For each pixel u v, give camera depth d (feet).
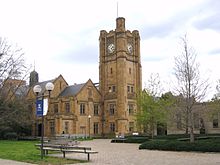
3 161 66.23
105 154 83.10
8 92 178.60
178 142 94.99
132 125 244.42
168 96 153.89
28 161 65.36
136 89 253.85
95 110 250.37
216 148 85.30
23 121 196.44
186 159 68.03
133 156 76.64
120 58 246.68
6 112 178.70
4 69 166.40
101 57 261.03
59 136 212.84
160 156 75.97
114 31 255.50
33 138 213.46
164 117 156.56
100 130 250.98
